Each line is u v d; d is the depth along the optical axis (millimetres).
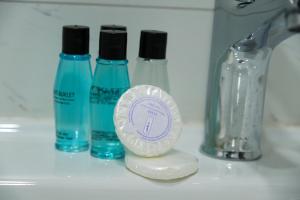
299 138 631
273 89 627
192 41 604
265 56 546
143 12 590
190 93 618
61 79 542
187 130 624
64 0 579
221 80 558
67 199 489
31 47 588
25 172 498
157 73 547
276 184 513
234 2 524
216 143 570
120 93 534
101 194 491
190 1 591
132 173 508
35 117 607
